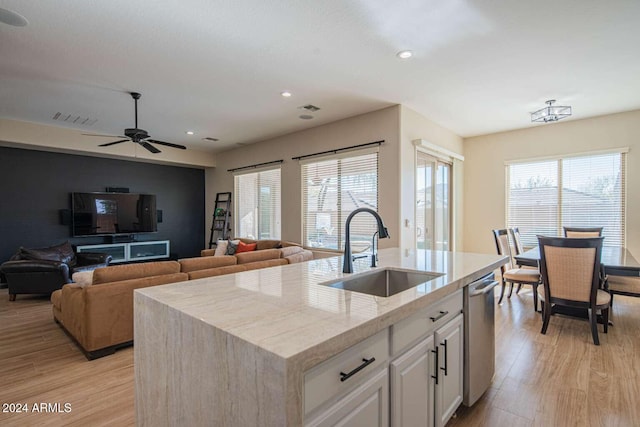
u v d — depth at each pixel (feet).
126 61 10.38
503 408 6.78
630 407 6.74
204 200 27.50
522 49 9.62
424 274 6.58
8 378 8.22
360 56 10.09
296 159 19.27
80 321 9.50
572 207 16.87
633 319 12.19
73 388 7.75
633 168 15.16
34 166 19.45
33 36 8.86
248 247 19.35
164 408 4.37
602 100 13.85
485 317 7.14
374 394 3.90
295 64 10.65
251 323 3.55
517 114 15.81
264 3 7.50
